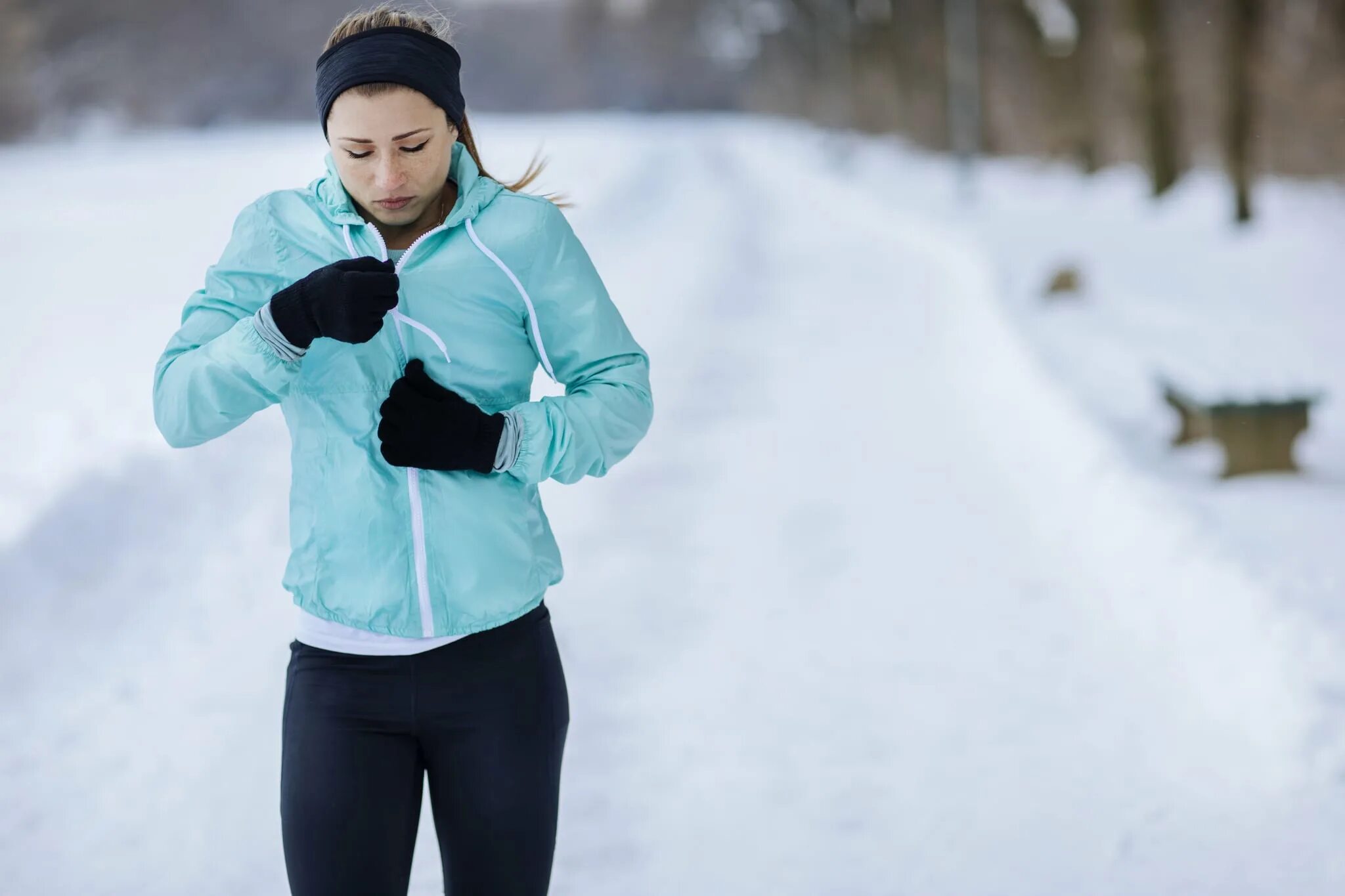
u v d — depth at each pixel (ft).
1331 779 11.44
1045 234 64.90
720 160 142.72
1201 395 21.99
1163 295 46.52
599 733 13.16
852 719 13.41
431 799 6.73
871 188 102.22
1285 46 73.56
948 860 10.78
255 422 24.62
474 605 6.46
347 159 6.26
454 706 6.47
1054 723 13.15
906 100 170.81
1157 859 10.66
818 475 22.81
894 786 12.03
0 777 12.23
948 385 30.37
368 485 6.40
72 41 231.91
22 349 34.73
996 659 14.79
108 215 71.41
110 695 13.89
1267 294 45.47
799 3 226.79
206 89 278.26
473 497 6.47
